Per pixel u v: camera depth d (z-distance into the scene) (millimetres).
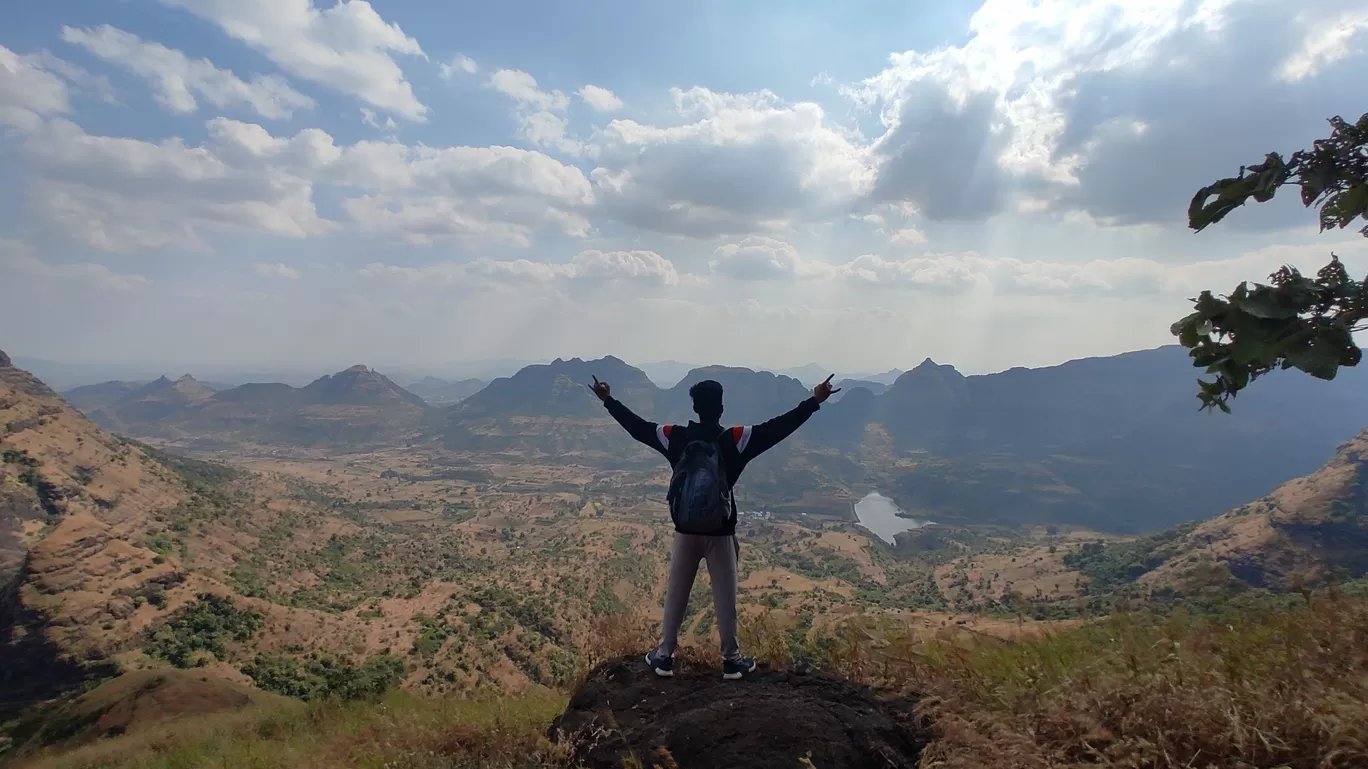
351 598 98875
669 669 4594
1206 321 2352
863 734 3590
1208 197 2645
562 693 6781
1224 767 2756
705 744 3541
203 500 134500
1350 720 2674
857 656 4980
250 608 70188
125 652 60281
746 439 4469
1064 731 3234
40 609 62438
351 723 8031
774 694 4086
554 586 94938
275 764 6418
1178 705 3076
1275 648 3738
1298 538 67625
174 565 72875
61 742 32406
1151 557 84250
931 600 85312
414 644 65000
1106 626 4645
